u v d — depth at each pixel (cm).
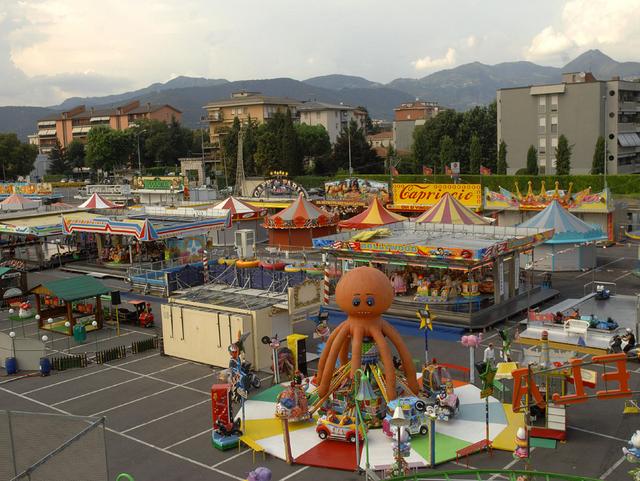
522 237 4981
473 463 2512
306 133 15225
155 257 6700
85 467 2002
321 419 2753
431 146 14350
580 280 5606
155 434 2897
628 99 12312
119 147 18212
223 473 2527
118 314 4666
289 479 2452
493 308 4588
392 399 2808
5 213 8031
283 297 3884
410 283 5016
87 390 3475
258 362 3603
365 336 2920
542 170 12500
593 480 1797
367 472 2111
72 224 6719
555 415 2675
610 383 3272
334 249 4941
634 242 7206
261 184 9731
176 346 3925
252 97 19912
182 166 14725
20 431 2620
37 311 4678
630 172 12406
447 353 3841
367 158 15250
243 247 6362
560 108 12212
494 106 14450
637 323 3825
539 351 3169
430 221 5778
